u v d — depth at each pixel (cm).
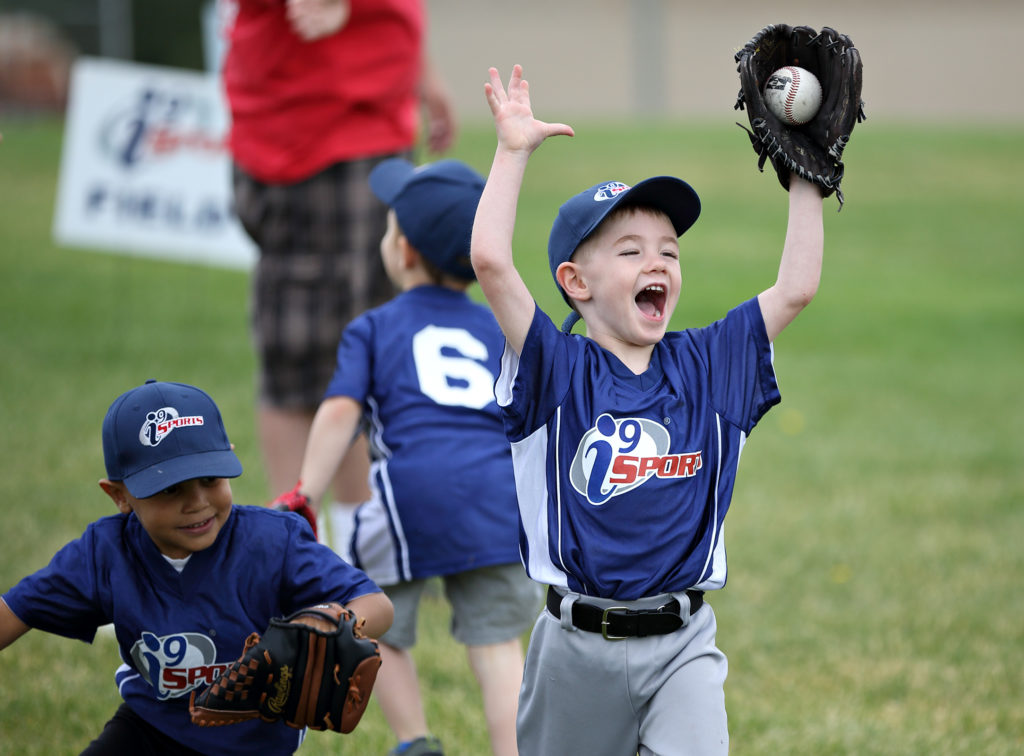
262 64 1881
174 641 1054
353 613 1020
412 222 1473
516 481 1076
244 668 974
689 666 1061
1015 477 2761
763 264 5553
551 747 1102
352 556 1428
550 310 4284
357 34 1895
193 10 8694
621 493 1043
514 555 1379
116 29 7638
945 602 1988
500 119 1045
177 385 1060
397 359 1438
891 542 2298
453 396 1423
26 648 1703
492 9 15775
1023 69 14500
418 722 1402
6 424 2769
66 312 4019
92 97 3719
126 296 4334
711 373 1086
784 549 2250
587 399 1055
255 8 1888
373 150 1934
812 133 1069
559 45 15025
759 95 1056
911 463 2867
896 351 4175
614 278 1065
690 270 5428
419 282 1505
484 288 1048
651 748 1055
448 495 1372
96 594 1052
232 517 1073
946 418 3316
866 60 14800
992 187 7575
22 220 5647
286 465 2002
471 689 1647
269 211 1936
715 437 1073
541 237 5756
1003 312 4825
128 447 1017
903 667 1728
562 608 1056
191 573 1052
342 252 1939
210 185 3750
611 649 1051
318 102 1891
